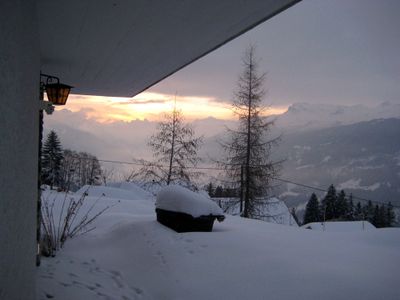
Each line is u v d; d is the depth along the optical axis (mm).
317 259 4477
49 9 3066
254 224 7617
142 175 20688
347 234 6289
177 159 20750
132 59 4668
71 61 4871
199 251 4785
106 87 6609
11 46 1407
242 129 19562
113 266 4758
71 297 3498
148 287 4055
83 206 9703
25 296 1997
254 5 2906
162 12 3107
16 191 1599
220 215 6062
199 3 2891
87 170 28344
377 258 4582
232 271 4129
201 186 19797
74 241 5824
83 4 2967
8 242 1392
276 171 18766
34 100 2627
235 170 18875
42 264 4516
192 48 4105
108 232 6395
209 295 3654
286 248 4941
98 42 3990
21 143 1758
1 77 1218
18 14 1576
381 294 3463
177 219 5793
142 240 5430
